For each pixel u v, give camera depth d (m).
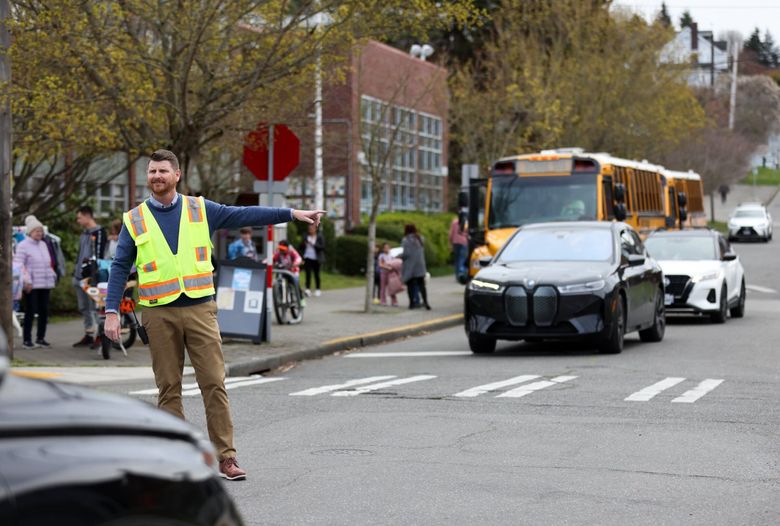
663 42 79.50
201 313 13.30
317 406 19.39
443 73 64.75
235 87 29.30
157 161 13.15
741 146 150.12
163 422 6.25
